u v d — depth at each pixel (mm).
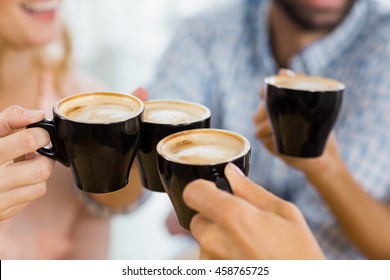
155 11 2625
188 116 777
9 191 715
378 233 1150
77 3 2428
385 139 1283
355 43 1466
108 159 662
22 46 1414
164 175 635
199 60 1599
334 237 1270
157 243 2076
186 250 1314
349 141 1318
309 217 1298
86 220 1444
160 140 727
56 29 1466
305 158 947
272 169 1431
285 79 997
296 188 1406
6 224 1321
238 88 1561
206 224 576
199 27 1641
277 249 525
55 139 681
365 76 1396
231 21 1628
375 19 1481
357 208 1131
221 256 554
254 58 1565
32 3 1359
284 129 912
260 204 578
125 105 725
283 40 1522
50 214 1391
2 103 1465
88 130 639
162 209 2336
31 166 705
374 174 1273
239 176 597
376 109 1324
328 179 1074
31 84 1487
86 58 2529
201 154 646
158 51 2609
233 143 674
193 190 571
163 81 1584
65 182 1399
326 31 1471
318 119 880
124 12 2598
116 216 1353
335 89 887
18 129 745
